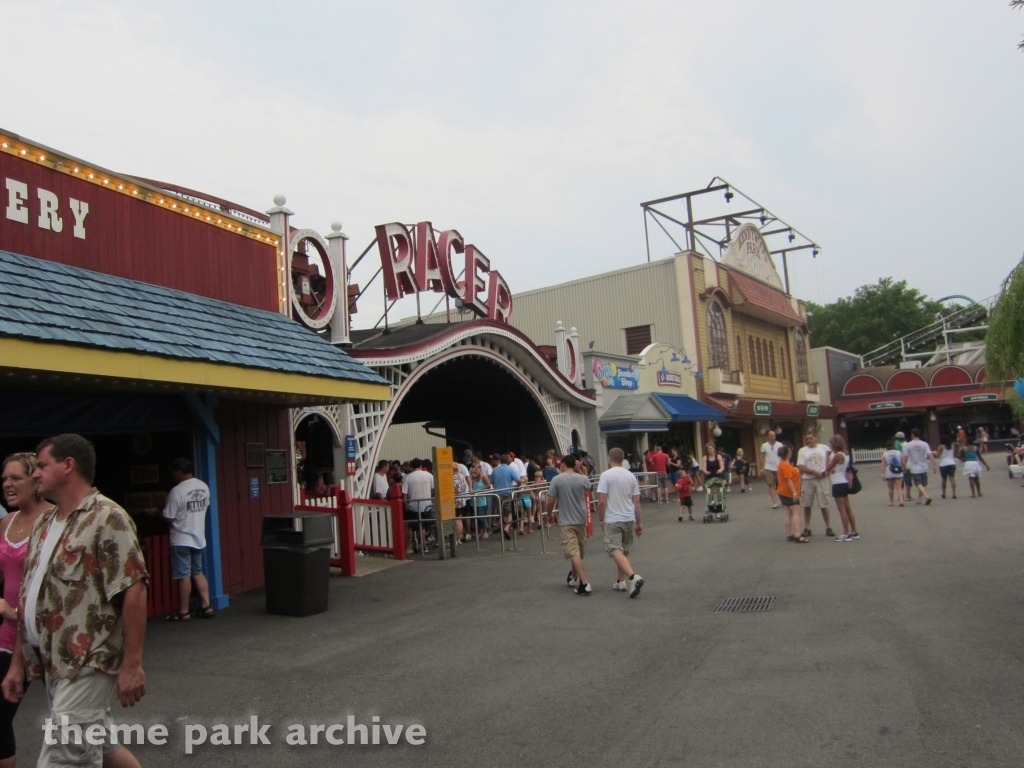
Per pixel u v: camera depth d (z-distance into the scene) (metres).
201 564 9.37
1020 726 4.88
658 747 4.88
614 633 7.80
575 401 24.31
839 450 13.52
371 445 15.39
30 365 6.55
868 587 9.30
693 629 7.80
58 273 8.18
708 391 32.41
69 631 3.61
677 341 32.53
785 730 5.04
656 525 18.02
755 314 37.81
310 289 13.52
